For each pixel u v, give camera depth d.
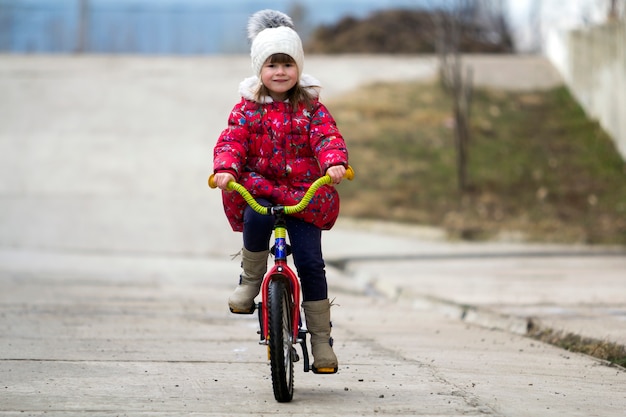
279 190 10.59
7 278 25.48
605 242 34.97
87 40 86.69
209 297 22.30
